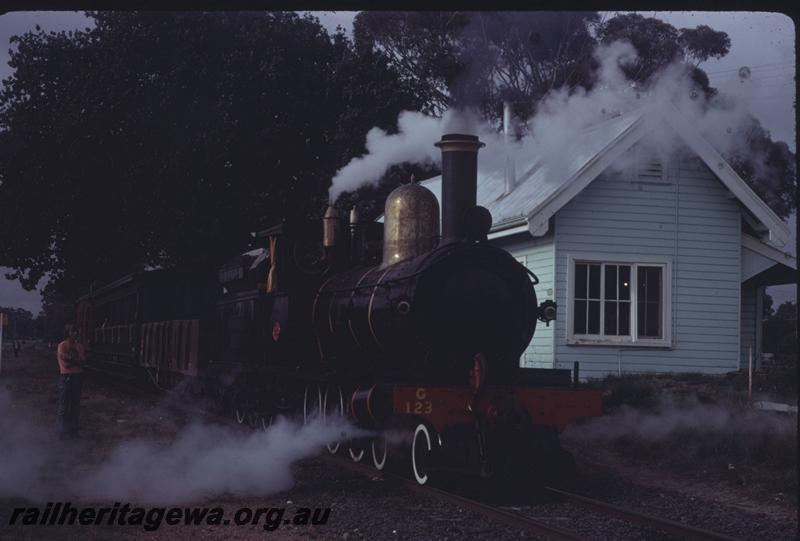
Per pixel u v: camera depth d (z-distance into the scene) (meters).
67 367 13.61
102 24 34.62
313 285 13.60
